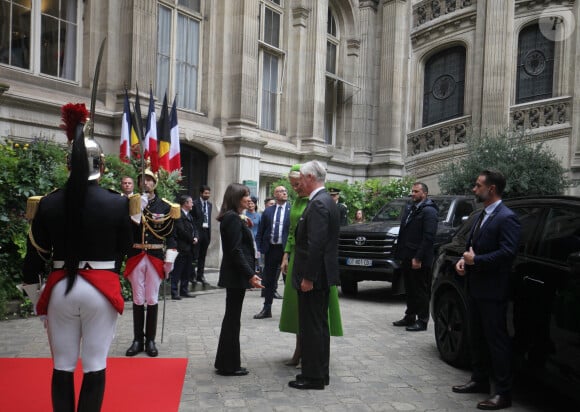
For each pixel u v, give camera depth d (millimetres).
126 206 3082
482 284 4098
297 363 5086
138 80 10617
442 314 5410
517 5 16875
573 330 3607
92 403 2938
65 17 10164
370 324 7176
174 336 6105
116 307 2979
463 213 9812
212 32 12930
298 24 15602
